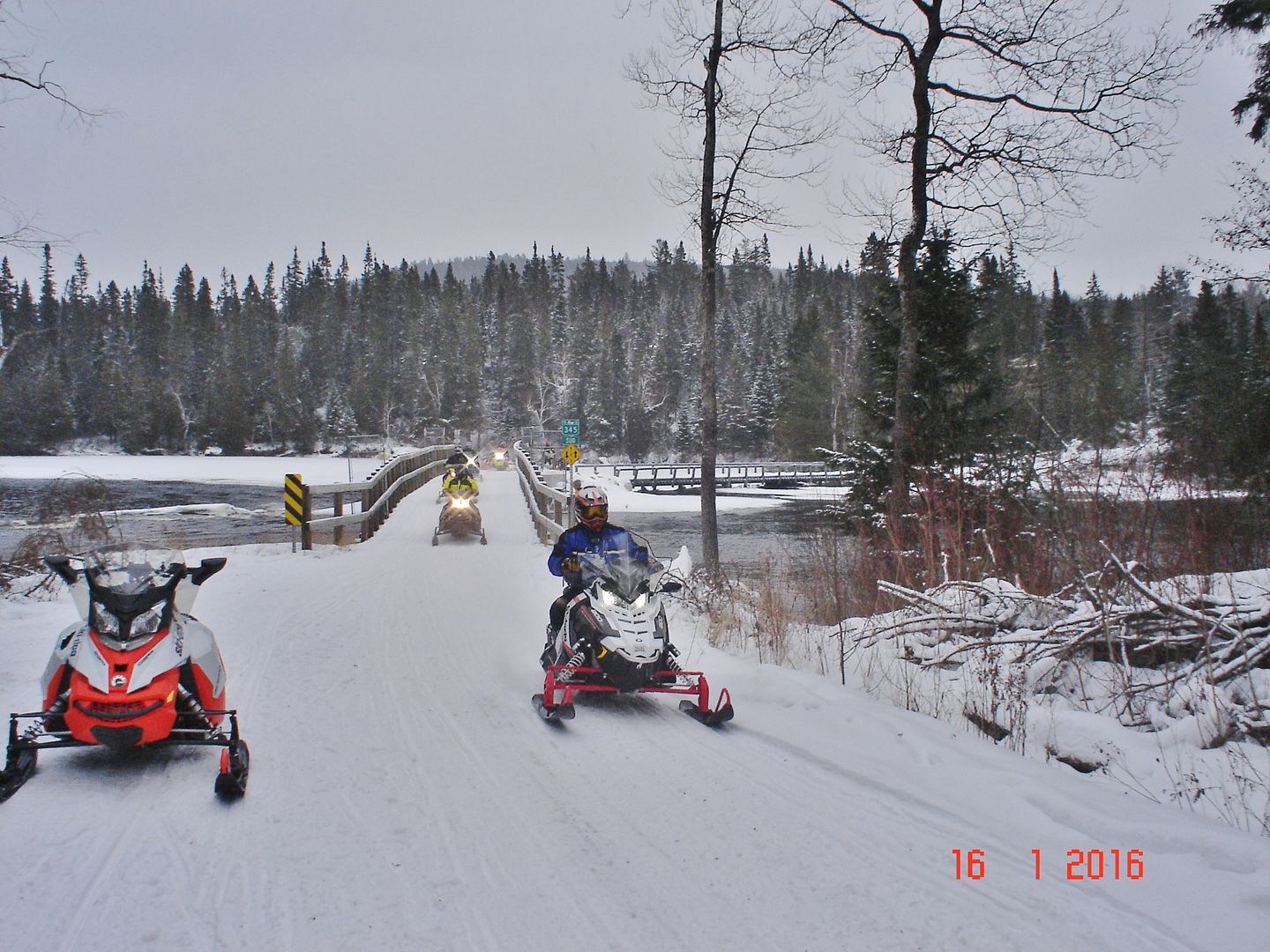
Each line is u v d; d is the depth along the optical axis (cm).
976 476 1285
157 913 379
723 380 10894
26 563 1314
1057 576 950
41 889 395
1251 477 1327
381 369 11644
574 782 567
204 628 582
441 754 609
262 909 387
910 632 897
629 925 386
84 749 592
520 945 366
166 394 10275
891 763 615
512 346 12600
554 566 791
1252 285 1756
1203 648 709
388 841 464
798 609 1245
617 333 11900
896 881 436
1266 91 1695
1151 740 630
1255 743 615
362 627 1035
